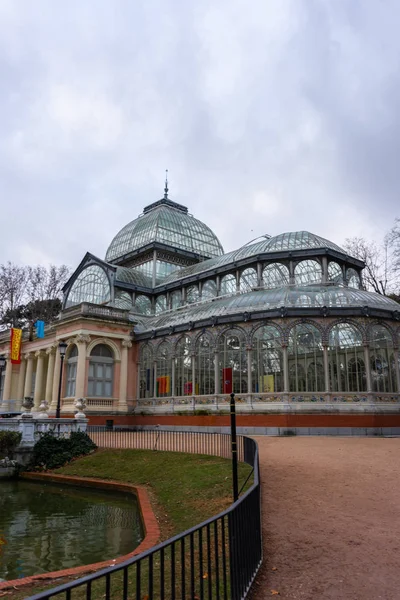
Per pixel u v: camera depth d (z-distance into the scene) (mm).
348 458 19734
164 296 51531
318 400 31969
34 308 65438
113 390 41812
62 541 13078
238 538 6863
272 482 15547
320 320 33312
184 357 38688
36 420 26641
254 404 33281
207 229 62250
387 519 11523
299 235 43844
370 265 56656
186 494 16094
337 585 7770
